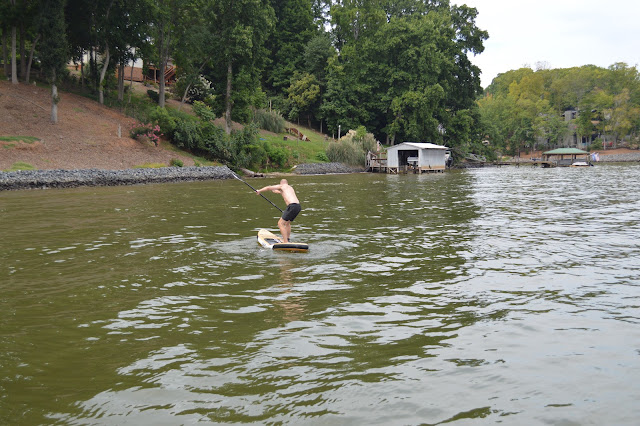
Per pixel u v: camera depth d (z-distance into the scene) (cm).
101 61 4591
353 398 365
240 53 4388
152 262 845
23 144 3048
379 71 6656
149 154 3681
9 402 364
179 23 4506
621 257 871
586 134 11012
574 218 1420
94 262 846
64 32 3466
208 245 1000
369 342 479
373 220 1398
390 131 6631
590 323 527
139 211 1603
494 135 9338
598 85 11931
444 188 2753
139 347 470
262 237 1027
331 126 6706
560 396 366
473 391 376
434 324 530
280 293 654
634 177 3878
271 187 1071
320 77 7062
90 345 476
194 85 5441
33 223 1321
